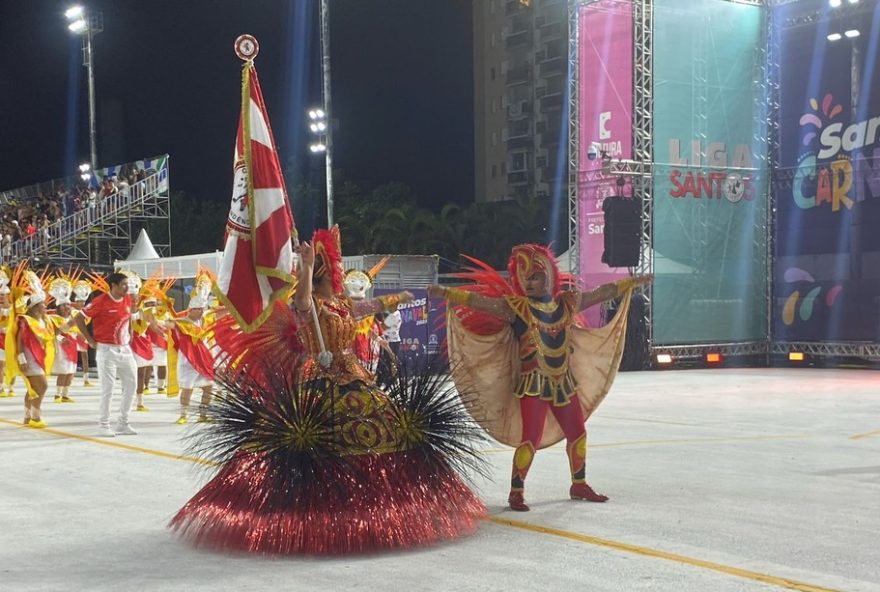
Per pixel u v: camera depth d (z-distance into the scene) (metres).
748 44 22.67
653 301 21.72
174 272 22.14
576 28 21.80
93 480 7.82
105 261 32.16
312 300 5.65
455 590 4.54
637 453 9.13
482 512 6.09
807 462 8.59
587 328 7.12
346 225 39.38
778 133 22.98
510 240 38.34
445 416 5.76
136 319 13.91
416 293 19.94
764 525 5.95
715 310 22.55
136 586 4.69
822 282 22.27
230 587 4.65
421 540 5.41
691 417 12.48
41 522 6.23
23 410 13.87
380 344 6.13
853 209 21.55
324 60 25.36
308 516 5.27
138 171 30.92
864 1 21.02
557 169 57.84
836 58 21.70
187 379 11.77
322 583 4.69
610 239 19.50
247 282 5.85
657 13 21.30
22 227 33.78
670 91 21.58
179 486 7.53
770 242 23.20
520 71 59.25
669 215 21.80
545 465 8.39
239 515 5.43
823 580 4.68
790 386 17.50
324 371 5.64
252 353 5.80
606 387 7.09
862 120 21.30
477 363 6.64
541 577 4.75
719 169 22.38
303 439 5.36
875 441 10.09
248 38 6.04
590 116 21.72
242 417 5.52
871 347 21.38
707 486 7.33
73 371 15.49
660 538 5.60
